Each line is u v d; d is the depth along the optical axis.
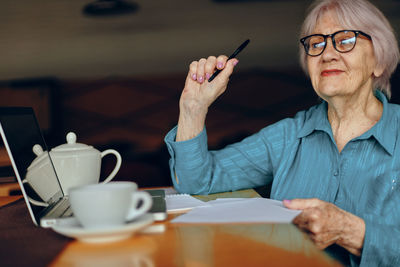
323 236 0.84
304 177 1.18
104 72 6.75
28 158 0.85
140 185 4.33
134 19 6.59
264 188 1.38
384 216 1.01
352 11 1.12
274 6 6.50
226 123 6.80
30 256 0.60
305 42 1.19
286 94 6.78
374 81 1.20
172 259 0.57
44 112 6.54
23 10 6.42
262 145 1.29
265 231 0.71
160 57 6.75
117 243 0.65
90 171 1.05
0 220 0.87
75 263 0.56
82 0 6.44
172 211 0.89
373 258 0.86
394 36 1.15
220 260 0.56
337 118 1.19
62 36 6.56
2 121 0.79
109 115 6.81
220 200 0.99
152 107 6.84
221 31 6.64
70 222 0.70
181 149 1.15
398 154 1.06
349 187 1.09
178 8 6.57
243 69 6.77
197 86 1.14
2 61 6.52
